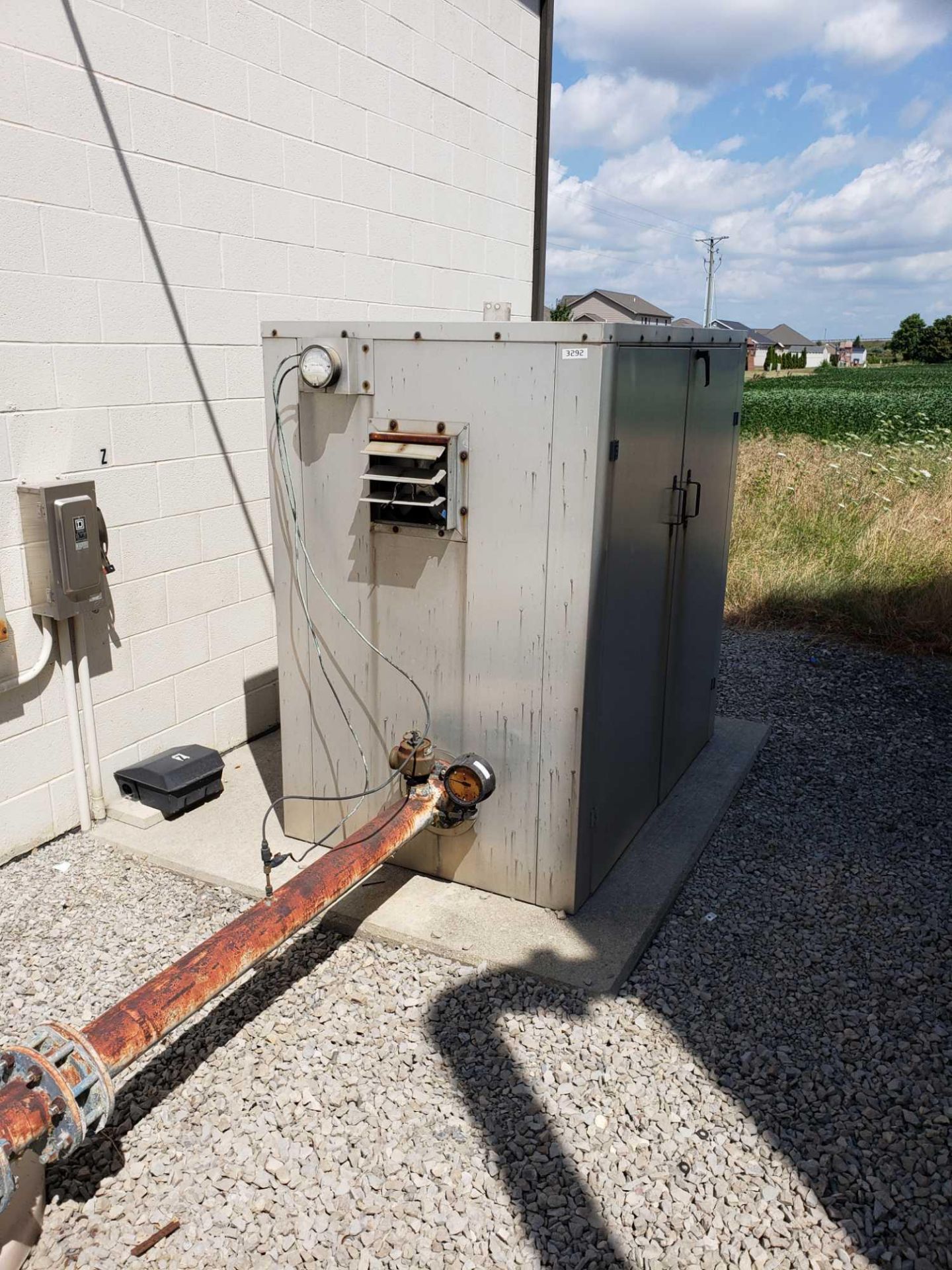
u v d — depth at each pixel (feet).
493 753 10.29
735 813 13.29
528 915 10.36
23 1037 8.65
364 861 9.06
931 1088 8.16
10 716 11.36
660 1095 8.06
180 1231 6.84
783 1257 6.64
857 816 13.23
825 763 15.06
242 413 14.21
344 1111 7.87
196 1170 7.34
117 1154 7.48
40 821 11.93
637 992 9.41
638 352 9.60
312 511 10.62
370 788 11.24
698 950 10.12
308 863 11.38
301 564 10.91
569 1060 8.44
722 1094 8.08
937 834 12.73
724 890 11.32
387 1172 7.29
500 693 10.07
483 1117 7.81
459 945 9.80
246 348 14.11
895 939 10.35
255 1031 8.80
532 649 9.77
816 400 109.60
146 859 11.73
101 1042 6.58
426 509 9.93
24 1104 5.89
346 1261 6.61
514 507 9.48
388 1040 8.68
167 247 12.55
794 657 20.57
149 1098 8.03
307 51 14.37
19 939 10.12
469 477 9.62
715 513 13.39
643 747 11.83
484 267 20.10
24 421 11.02
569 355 8.87
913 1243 6.75
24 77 10.45
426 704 10.54
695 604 13.15
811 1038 8.79
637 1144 7.55
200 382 13.38
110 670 12.62
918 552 25.20
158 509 13.01
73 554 11.12
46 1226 6.88
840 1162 7.39
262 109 13.74
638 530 10.44
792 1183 7.22
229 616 14.53
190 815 12.70
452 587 10.03
